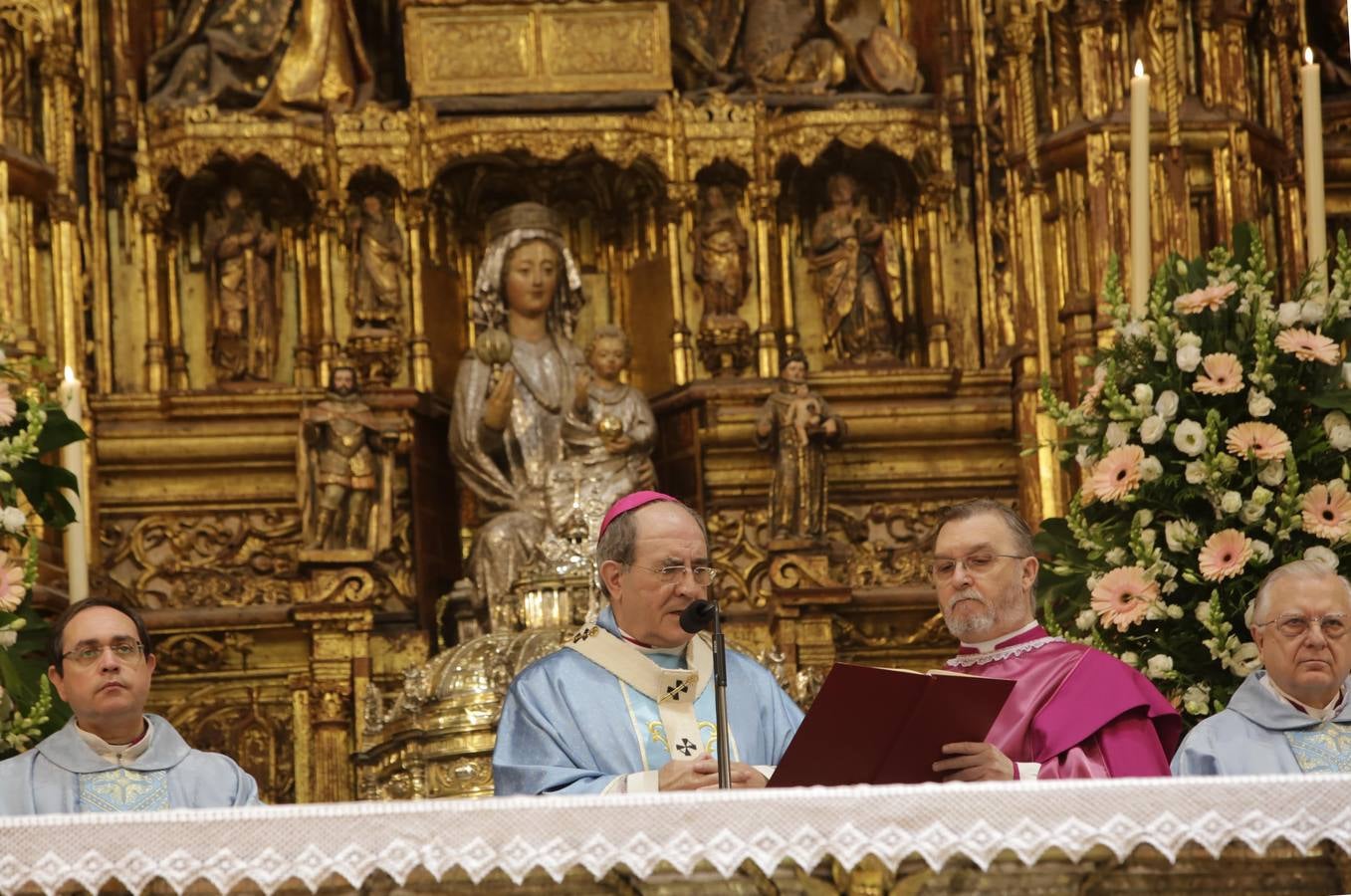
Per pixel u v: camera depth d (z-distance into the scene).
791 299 25.69
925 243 25.81
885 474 25.05
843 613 24.11
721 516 24.75
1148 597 14.73
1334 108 25.12
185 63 25.30
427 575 24.06
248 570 24.31
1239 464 15.05
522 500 23.11
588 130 24.97
